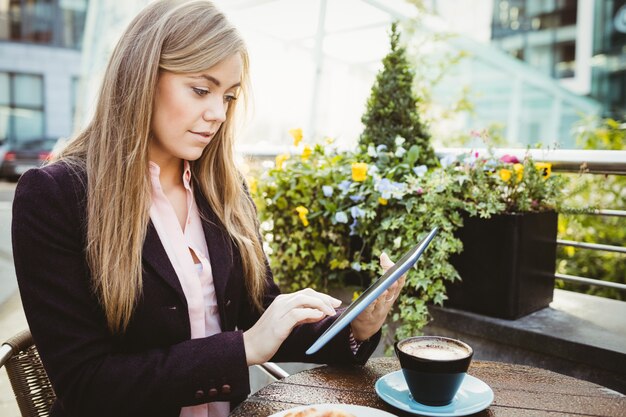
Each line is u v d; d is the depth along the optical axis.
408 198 2.12
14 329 3.14
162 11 1.16
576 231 3.10
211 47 1.11
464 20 6.61
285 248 2.49
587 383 1.10
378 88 2.45
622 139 3.42
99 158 1.14
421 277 1.97
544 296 2.07
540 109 11.74
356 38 4.46
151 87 1.12
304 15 4.27
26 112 18.20
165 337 1.15
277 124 4.72
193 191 1.34
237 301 1.33
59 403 1.17
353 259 2.34
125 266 1.10
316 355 1.20
